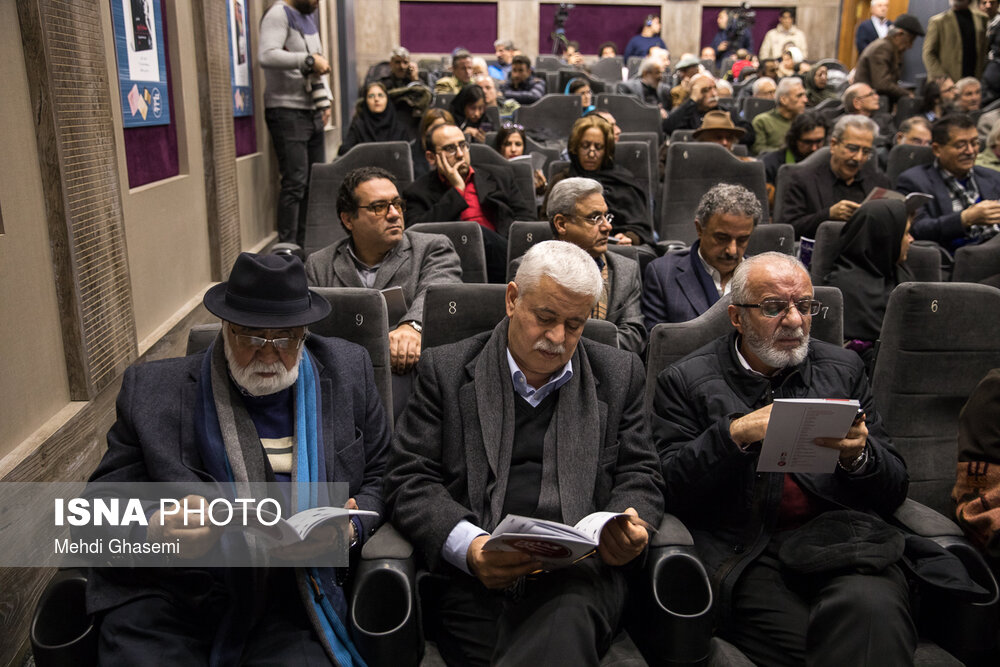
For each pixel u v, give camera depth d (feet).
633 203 14.96
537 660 5.47
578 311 6.12
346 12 35.60
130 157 11.91
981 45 29.60
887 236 10.61
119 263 10.28
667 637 5.69
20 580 7.32
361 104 23.75
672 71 43.73
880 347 8.26
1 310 7.54
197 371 6.38
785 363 7.04
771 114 23.70
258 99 20.77
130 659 5.29
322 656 5.84
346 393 6.68
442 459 6.56
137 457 6.15
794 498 6.90
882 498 6.77
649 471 6.54
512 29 49.57
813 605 6.30
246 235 19.01
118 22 11.27
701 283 10.39
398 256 10.43
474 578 6.26
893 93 29.86
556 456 6.40
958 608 6.11
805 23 51.29
